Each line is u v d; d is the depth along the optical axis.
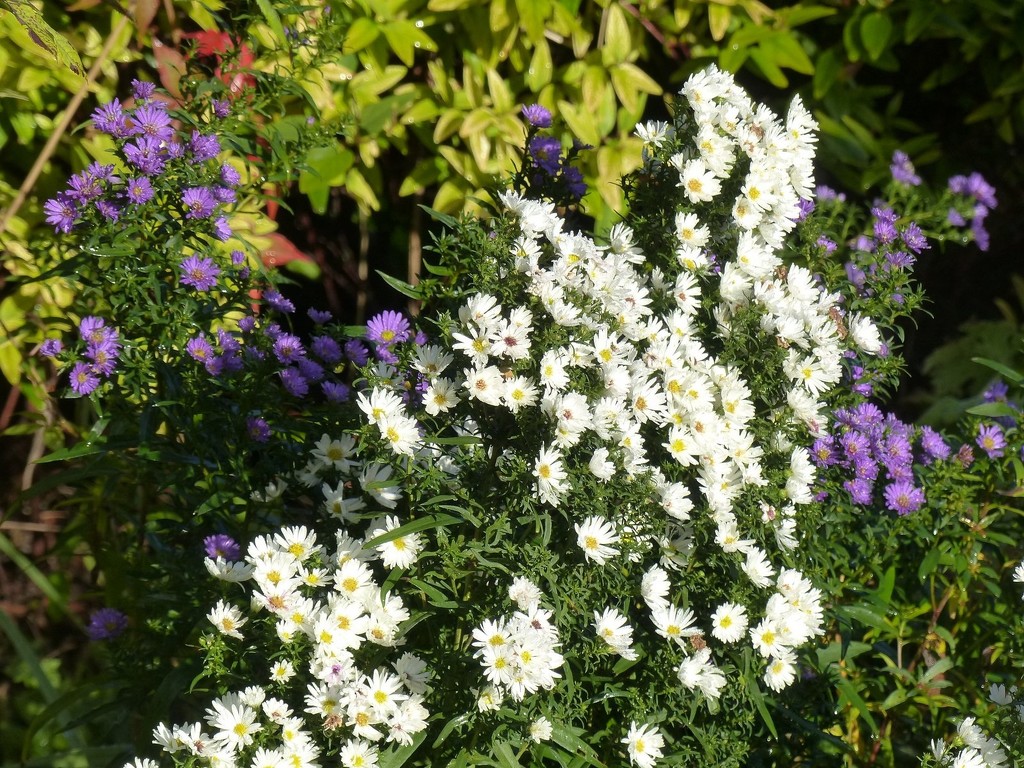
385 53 1.34
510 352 0.90
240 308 1.10
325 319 1.14
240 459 1.03
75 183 1.04
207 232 1.07
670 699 0.95
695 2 1.42
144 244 1.06
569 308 0.93
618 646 0.92
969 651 1.17
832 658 1.09
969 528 1.15
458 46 1.40
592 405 0.93
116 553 1.19
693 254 1.04
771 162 1.07
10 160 1.28
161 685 0.99
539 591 0.90
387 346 1.00
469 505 0.93
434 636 0.95
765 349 1.02
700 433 0.97
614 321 0.97
